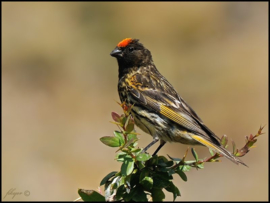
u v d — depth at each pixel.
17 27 19.05
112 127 16.11
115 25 19.38
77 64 18.47
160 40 19.14
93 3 19.58
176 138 7.46
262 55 17.89
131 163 5.53
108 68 18.42
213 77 17.44
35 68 18.30
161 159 5.98
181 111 7.54
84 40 19.03
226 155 6.02
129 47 8.18
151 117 7.59
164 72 18.06
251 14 19.97
